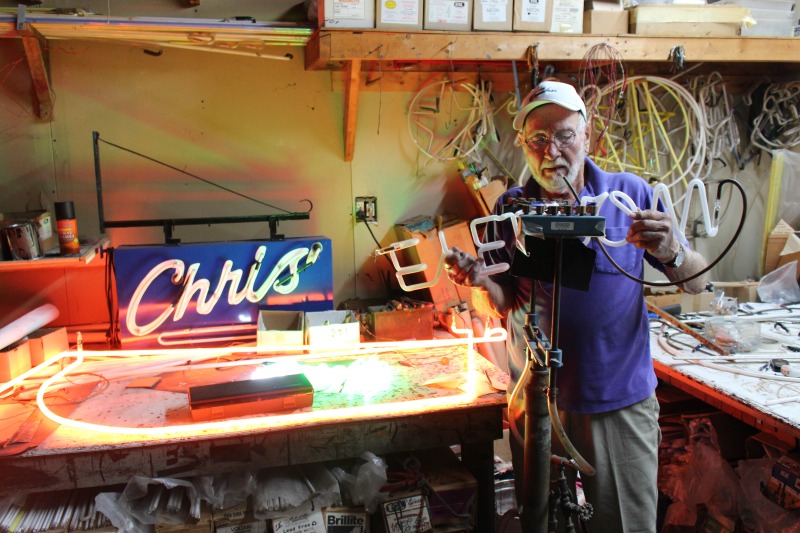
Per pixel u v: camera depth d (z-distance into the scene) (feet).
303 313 7.50
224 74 7.97
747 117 9.85
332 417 5.70
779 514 6.41
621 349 5.57
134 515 5.57
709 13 7.93
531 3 7.38
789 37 8.16
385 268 8.91
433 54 7.20
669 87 9.01
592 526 5.76
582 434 5.68
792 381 6.33
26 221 6.54
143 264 7.20
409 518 6.07
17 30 6.63
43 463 5.17
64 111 7.57
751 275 10.23
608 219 5.48
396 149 8.67
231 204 8.23
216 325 7.56
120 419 5.68
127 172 7.85
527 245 4.00
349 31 6.97
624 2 8.13
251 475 5.95
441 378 6.58
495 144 9.01
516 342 6.04
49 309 7.29
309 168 8.41
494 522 6.66
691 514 7.33
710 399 7.33
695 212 9.82
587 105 8.32
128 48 7.64
